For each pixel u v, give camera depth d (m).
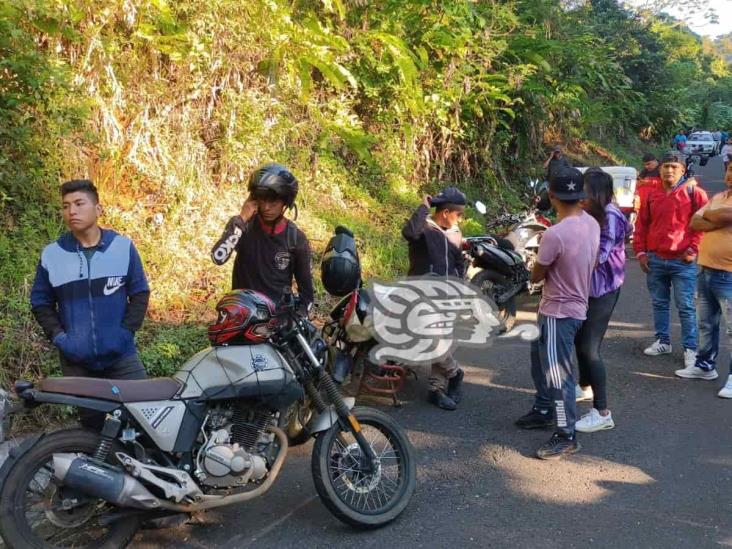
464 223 10.70
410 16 10.62
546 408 5.14
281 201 4.34
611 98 20.36
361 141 9.57
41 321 3.69
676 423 5.23
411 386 6.00
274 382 3.65
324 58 8.32
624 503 4.11
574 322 4.69
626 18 22.38
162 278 6.34
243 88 8.11
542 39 13.48
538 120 14.70
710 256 5.77
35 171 5.95
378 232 9.34
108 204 6.56
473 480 4.41
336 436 3.86
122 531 3.45
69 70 6.28
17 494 3.21
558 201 4.74
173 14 7.08
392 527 3.87
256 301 3.70
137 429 3.47
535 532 3.82
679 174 6.30
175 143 7.39
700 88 47.59
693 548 3.65
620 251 5.06
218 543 3.71
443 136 11.96
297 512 4.02
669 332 6.88
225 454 3.54
